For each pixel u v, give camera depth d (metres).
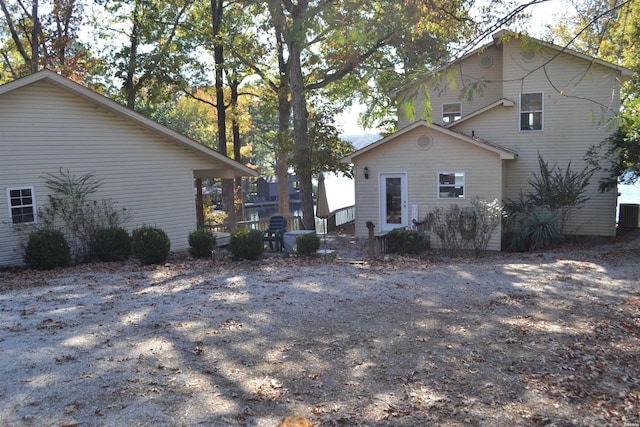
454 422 4.51
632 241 17.52
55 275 11.24
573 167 18.00
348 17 13.90
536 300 8.88
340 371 5.66
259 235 13.58
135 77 25.77
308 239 13.87
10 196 12.82
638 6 8.57
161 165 15.98
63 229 13.71
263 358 6.02
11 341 6.46
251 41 26.62
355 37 10.07
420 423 4.50
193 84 27.16
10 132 12.75
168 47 25.91
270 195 57.72
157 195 15.91
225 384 5.26
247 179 60.00
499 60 19.83
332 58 22.16
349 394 5.08
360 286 9.92
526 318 7.76
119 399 4.84
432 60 11.19
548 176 17.64
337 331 7.08
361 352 6.24
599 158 17.45
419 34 15.49
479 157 17.02
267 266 12.32
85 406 4.68
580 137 17.80
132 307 8.22
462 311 8.14
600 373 5.60
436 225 16.00
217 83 27.94
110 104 14.21
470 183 17.19
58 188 13.59
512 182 18.70
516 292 9.49
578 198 17.78
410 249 15.05
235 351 6.23
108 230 13.66
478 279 10.72
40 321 7.39
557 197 17.20
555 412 4.69
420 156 17.81
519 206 17.83
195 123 43.59
